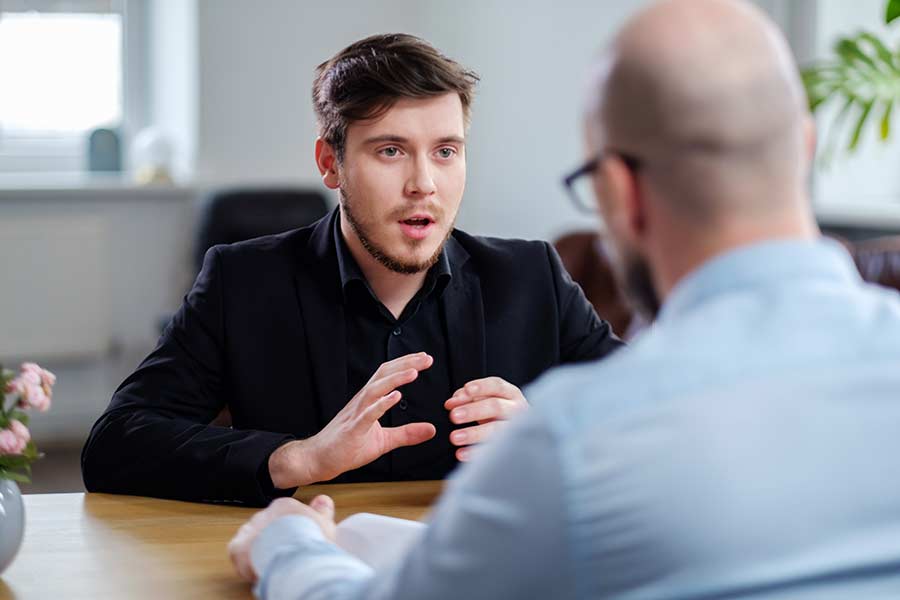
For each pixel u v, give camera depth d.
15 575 1.40
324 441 1.71
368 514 1.43
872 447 0.84
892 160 5.58
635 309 0.97
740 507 0.81
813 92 4.06
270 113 5.70
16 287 5.40
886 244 3.37
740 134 0.85
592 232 4.41
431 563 0.87
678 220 0.88
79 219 5.47
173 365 1.96
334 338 1.99
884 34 5.52
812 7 5.48
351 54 1.88
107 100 5.91
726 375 0.85
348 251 1.99
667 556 0.81
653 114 0.86
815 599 0.82
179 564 1.45
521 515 0.83
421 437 1.73
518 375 2.08
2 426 1.40
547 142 5.66
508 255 2.14
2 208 5.37
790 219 0.89
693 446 0.82
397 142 1.85
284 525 1.21
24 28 5.74
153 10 5.93
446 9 5.73
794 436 0.83
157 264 5.61
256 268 2.02
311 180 5.79
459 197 1.90
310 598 1.04
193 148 5.59
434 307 2.04
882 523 0.83
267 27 5.65
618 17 5.66
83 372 5.63
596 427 0.83
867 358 0.86
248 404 1.98
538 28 5.59
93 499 1.78
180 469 1.76
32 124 5.79
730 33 0.86
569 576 0.82
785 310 0.88
